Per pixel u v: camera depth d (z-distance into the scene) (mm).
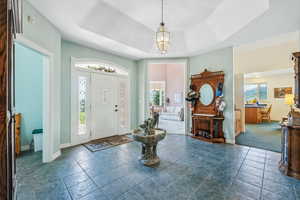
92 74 4188
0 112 649
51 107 2787
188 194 1837
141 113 5238
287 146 2307
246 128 6094
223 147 3633
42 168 2498
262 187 1978
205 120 4426
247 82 8797
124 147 3602
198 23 3428
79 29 2938
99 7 2691
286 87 7668
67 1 2270
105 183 2070
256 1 2293
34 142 3289
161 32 2678
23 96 3393
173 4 2715
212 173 2350
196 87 4637
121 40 3578
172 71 10547
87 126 4062
